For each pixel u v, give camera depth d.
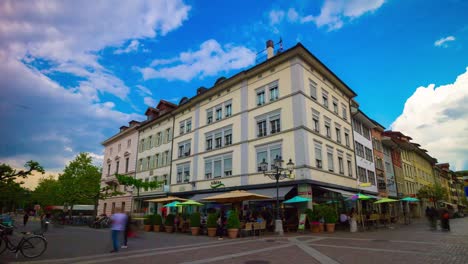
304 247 11.13
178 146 33.19
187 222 21.02
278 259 8.65
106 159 48.16
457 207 73.31
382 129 38.16
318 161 22.45
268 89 24.64
